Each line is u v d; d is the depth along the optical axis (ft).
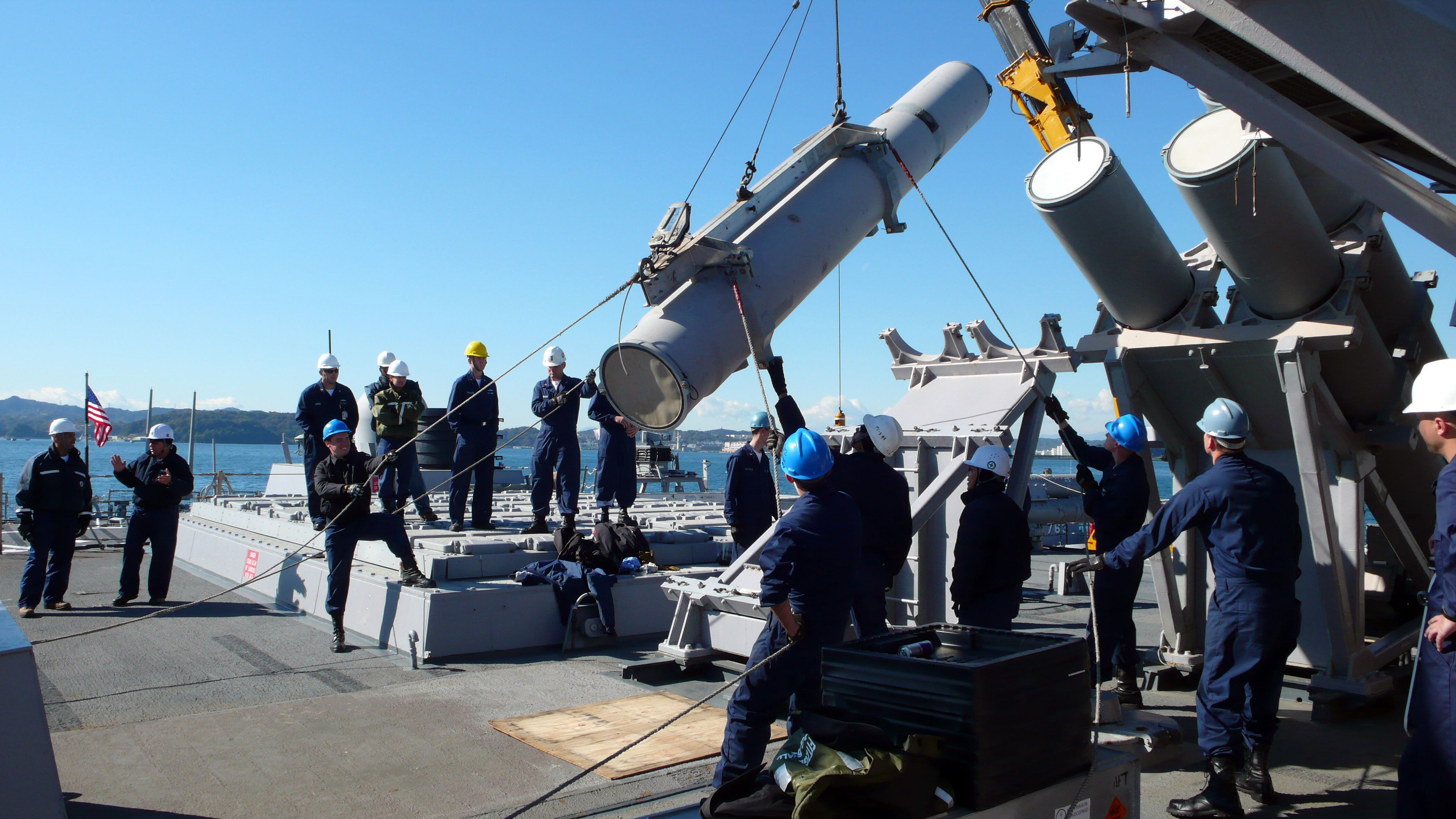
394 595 25.63
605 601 25.50
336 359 33.12
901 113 24.89
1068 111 27.12
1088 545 20.08
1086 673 11.43
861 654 11.13
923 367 25.26
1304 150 11.94
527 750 16.70
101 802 14.33
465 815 13.82
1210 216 17.61
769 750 17.06
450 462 39.50
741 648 21.38
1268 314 19.42
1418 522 24.38
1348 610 19.52
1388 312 20.71
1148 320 20.95
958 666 10.09
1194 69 12.34
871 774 9.36
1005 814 10.16
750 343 20.58
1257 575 14.40
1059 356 22.06
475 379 32.76
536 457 31.01
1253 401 20.49
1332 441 19.98
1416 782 11.07
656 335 19.56
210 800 14.39
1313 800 14.93
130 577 31.50
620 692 20.75
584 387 29.86
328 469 25.13
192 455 75.51
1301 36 9.99
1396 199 11.50
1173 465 22.99
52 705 19.53
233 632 27.20
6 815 10.04
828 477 16.25
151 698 20.12
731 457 29.12
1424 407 11.85
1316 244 17.63
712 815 9.96
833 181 22.76
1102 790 11.63
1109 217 18.65
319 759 16.24
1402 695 20.68
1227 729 14.24
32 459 29.78
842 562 14.12
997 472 18.28
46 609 30.27
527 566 27.17
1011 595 18.06
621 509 31.94
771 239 21.30
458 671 22.80
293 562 31.60
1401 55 9.41
